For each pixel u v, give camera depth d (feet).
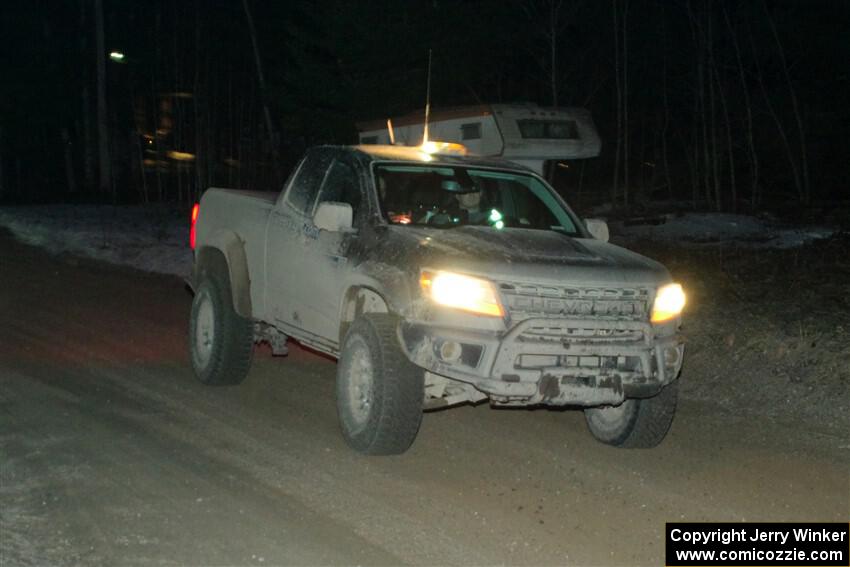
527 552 18.15
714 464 23.63
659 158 106.11
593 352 21.79
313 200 27.25
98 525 18.79
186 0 124.57
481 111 48.88
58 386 29.53
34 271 55.16
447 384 23.40
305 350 36.04
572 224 26.94
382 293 22.98
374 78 79.61
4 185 163.53
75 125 166.71
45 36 155.53
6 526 18.63
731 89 96.63
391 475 22.20
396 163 26.40
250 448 23.90
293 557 17.60
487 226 25.29
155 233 74.69
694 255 53.62
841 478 22.70
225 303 29.45
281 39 122.42
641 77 99.86
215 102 122.31
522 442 25.17
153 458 22.89
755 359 32.09
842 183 95.86
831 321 34.50
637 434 24.16
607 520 19.85
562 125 48.83
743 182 102.37
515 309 21.66
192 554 17.58
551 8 80.28
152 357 34.12
